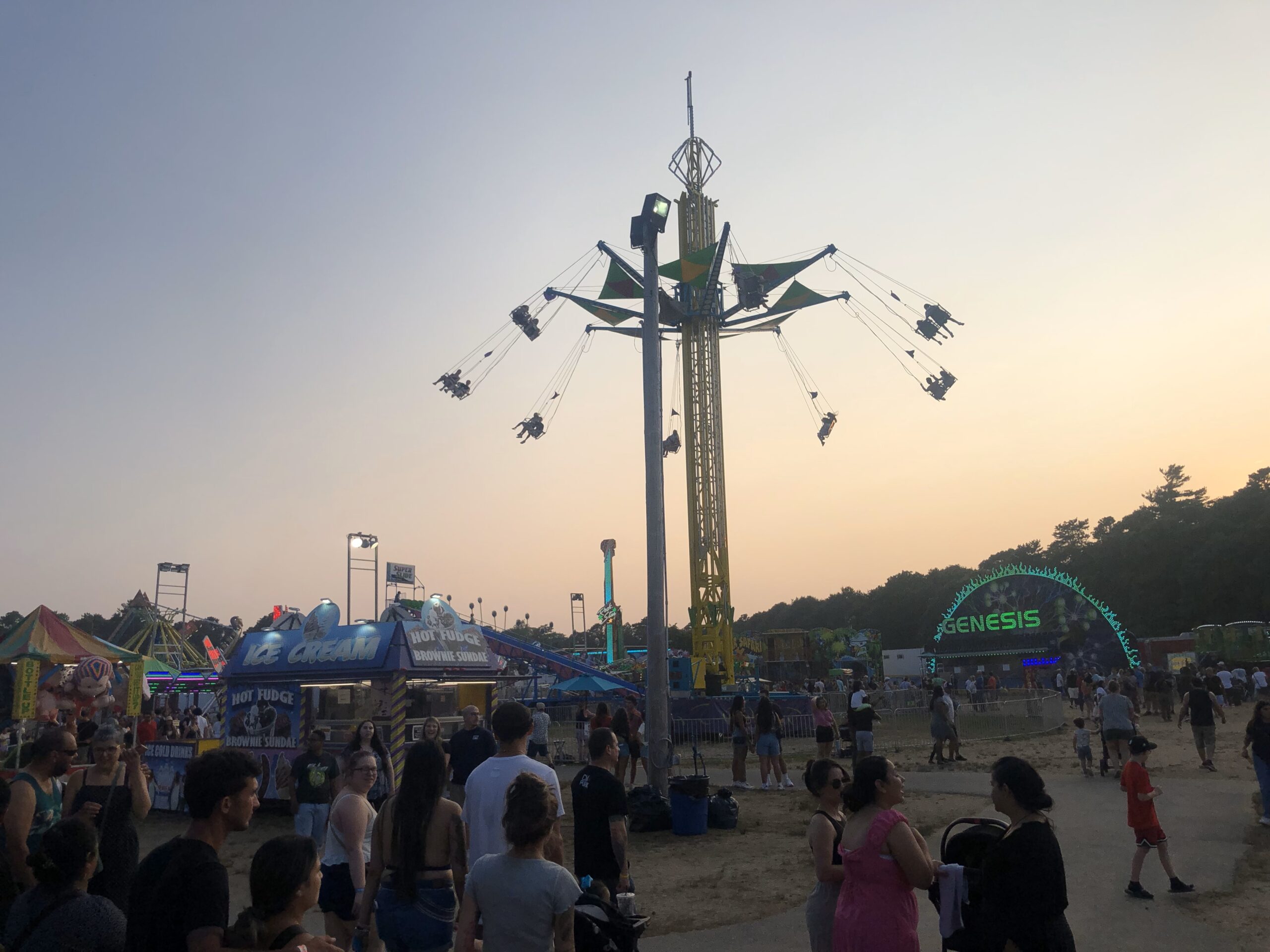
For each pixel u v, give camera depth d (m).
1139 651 63.34
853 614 141.25
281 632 17.66
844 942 4.40
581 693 34.56
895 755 22.77
